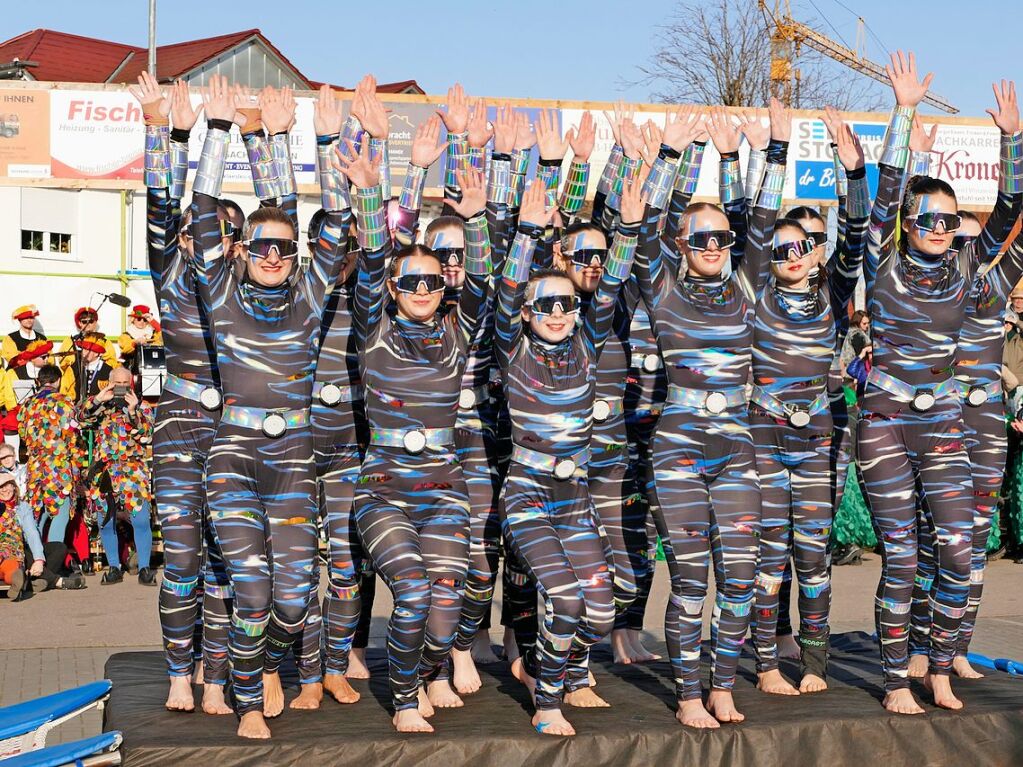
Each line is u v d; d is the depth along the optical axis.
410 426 4.98
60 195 22.27
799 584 5.69
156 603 9.32
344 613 5.41
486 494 5.59
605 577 5.16
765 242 5.30
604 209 6.22
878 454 5.51
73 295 19.17
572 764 4.84
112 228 22.72
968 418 5.98
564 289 5.00
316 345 4.98
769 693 5.65
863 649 6.72
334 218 4.94
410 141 10.62
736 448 5.23
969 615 6.03
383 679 5.90
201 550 5.16
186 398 5.12
